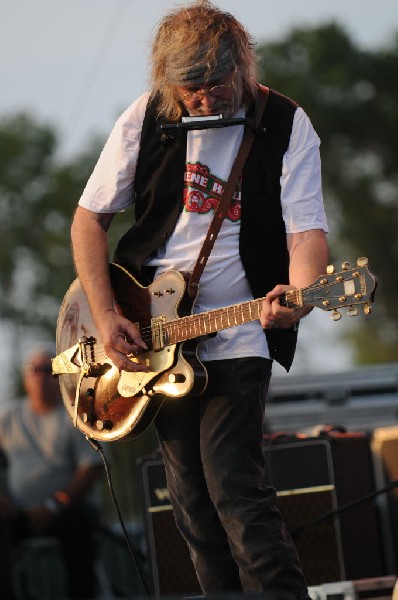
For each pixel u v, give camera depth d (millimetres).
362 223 69500
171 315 8820
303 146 8789
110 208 9320
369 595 9984
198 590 11680
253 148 8781
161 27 8812
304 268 8445
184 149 8906
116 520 18797
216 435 8570
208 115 8688
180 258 8961
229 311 8406
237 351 8633
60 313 9820
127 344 8922
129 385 9062
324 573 11367
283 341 8734
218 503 8508
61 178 70562
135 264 9148
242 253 8789
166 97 8836
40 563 17531
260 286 8820
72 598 17031
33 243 70312
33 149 71750
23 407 17797
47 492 17484
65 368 9656
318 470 11477
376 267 68688
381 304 68000
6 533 16750
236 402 8570
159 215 9062
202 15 8641
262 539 8320
